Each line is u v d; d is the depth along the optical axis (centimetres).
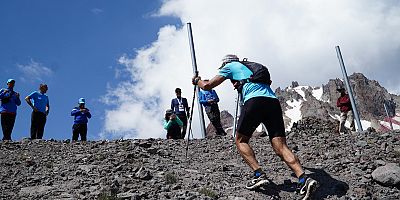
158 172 859
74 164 927
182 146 1187
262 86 740
